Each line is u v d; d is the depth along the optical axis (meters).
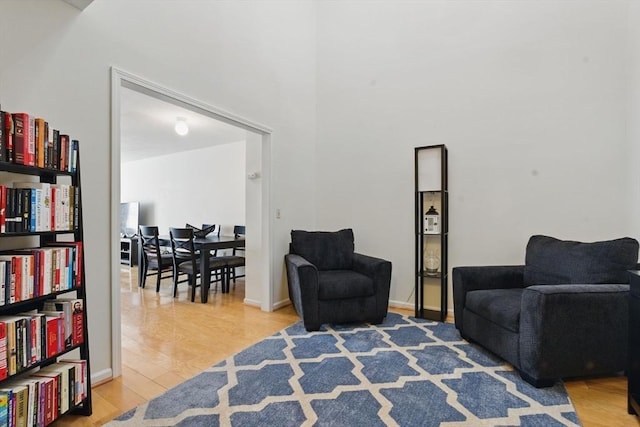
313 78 3.96
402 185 3.41
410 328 2.74
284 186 3.48
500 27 2.94
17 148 1.30
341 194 3.79
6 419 1.19
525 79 2.83
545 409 1.57
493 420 1.48
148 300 3.70
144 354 2.22
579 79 2.63
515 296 2.17
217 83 2.67
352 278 2.81
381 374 1.92
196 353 2.24
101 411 1.57
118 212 1.94
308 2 3.87
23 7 1.57
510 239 2.88
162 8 2.25
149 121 4.30
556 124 2.71
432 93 3.25
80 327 1.55
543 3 2.77
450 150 3.15
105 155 1.89
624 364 1.79
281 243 3.43
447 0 3.19
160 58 2.22
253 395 1.70
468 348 2.31
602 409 1.59
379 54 3.57
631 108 2.40
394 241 3.45
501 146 2.92
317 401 1.64
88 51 1.82
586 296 1.75
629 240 1.96
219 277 5.13
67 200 1.53
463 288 2.48
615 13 2.51
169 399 1.67
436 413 1.54
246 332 2.66
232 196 5.57
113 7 1.95
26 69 1.57
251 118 3.02
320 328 2.75
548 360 1.74
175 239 3.88
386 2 3.53
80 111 1.78
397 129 3.45
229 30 2.79
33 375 1.39
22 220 1.32
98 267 1.85
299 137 3.71
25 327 1.30
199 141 5.45
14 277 1.29
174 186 6.43
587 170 2.59
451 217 3.13
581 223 2.61
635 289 1.53
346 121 3.77
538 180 2.77
